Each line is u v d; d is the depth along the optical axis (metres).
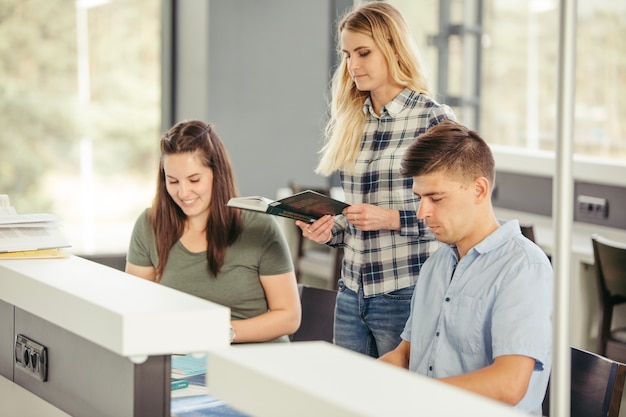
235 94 6.31
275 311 2.93
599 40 5.40
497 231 2.25
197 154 2.88
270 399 1.32
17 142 5.93
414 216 3.00
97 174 6.16
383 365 1.39
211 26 6.18
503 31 6.15
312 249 5.97
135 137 6.25
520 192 5.80
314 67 6.49
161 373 1.77
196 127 2.91
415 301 2.46
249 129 6.38
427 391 1.27
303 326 3.20
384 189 3.08
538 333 2.12
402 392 1.26
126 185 6.24
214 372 1.46
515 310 2.14
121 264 6.12
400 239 3.04
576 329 4.61
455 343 2.29
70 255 2.32
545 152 5.82
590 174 5.23
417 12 6.44
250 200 2.83
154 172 6.32
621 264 3.98
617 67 5.31
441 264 2.42
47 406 2.11
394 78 3.06
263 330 2.88
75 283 1.96
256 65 6.34
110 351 1.84
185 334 1.70
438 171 2.22
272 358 1.42
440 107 3.04
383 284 3.07
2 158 5.91
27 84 5.93
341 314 3.16
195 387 2.22
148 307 1.72
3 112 5.89
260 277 2.96
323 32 6.49
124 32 6.18
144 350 1.67
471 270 2.27
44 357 2.14
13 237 2.37
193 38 6.25
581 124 5.54
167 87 6.34
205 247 2.96
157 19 6.29
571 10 1.52
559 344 1.54
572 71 1.54
